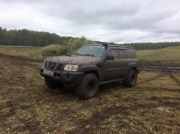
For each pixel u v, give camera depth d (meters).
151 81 12.39
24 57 26.62
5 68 14.02
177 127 5.57
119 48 9.34
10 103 6.65
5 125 5.12
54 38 115.81
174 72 17.64
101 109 6.57
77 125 5.33
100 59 8.05
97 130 5.11
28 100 7.05
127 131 5.16
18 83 9.49
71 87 8.90
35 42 116.12
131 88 9.89
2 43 109.75
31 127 5.09
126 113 6.36
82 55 8.51
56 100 7.22
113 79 9.02
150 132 5.19
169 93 9.29
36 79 10.76
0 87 8.54
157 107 7.12
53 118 5.68
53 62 7.47
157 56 45.59
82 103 7.05
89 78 7.39
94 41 32.75
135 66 10.12
